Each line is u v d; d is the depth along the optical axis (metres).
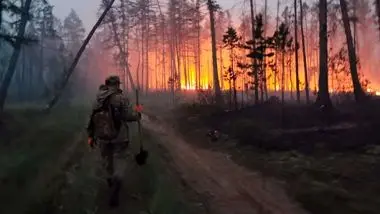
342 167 9.72
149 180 7.51
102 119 6.46
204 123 19.09
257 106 22.20
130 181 7.36
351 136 12.46
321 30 20.16
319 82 19.86
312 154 11.45
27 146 11.88
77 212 5.88
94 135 6.67
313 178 9.16
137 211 6.10
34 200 6.02
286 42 24.16
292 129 14.93
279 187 8.70
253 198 7.82
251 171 10.14
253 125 16.20
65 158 9.14
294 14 35.53
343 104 20.61
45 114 23.45
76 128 15.62
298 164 10.45
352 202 7.52
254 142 13.39
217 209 7.01
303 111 18.55
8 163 8.65
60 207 6.02
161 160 9.98
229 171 10.10
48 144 11.46
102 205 6.27
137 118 6.77
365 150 11.09
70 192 6.59
